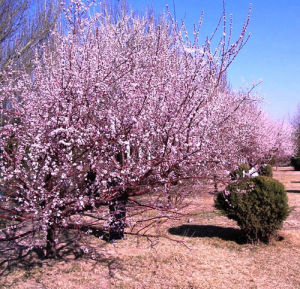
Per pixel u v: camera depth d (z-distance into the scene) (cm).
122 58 465
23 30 909
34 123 403
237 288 446
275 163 2308
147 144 416
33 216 407
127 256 547
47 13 927
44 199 391
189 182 488
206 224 757
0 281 445
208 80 413
